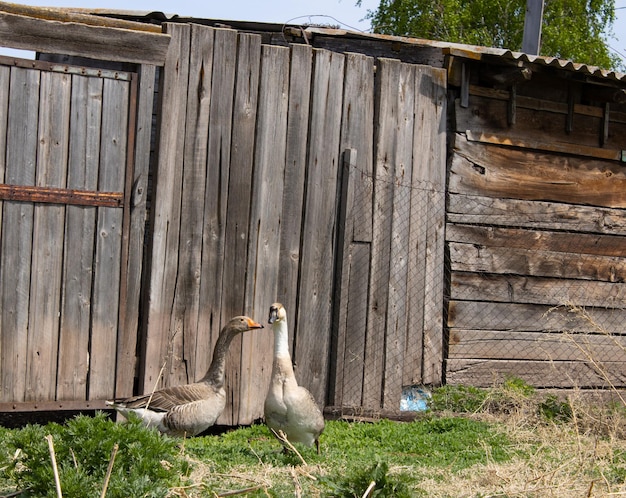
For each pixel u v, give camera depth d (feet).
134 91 33.12
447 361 39.19
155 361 33.58
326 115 36.37
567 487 24.20
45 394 31.96
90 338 32.63
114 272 32.99
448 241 39.27
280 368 27.66
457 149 39.22
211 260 34.47
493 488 24.56
